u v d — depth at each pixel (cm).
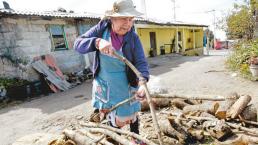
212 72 1079
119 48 264
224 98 215
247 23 1554
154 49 2250
